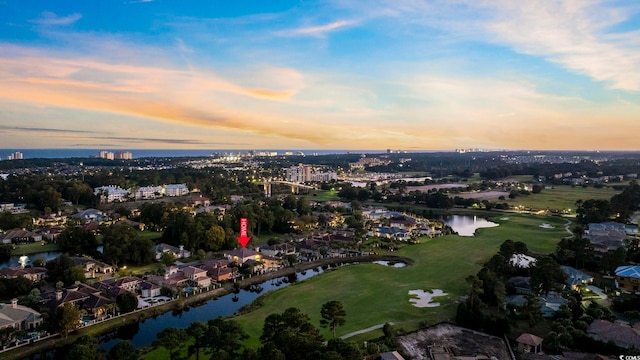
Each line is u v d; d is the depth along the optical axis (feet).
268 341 301.22
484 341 346.95
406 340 345.51
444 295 451.94
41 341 338.54
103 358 275.59
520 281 454.40
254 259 595.06
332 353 259.39
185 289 465.06
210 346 292.61
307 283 501.15
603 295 439.22
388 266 576.61
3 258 600.39
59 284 455.63
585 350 322.75
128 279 467.52
